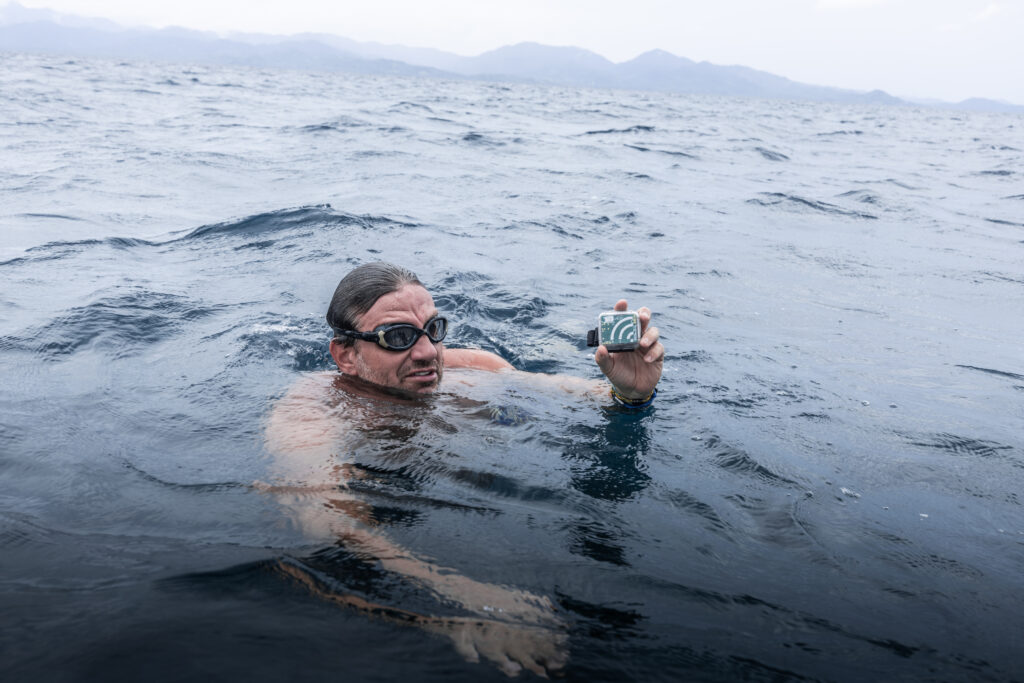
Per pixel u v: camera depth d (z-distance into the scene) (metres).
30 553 1.58
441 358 2.82
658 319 4.21
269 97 29.98
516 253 5.82
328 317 2.81
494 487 1.99
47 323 3.45
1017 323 4.60
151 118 16.97
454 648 1.33
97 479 1.96
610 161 13.07
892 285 5.45
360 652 1.30
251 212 6.94
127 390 2.69
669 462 2.23
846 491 2.11
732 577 1.62
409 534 1.71
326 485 1.93
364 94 39.00
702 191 10.05
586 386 2.91
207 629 1.34
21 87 24.27
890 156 18.89
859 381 3.26
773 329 4.14
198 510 1.79
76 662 1.24
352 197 8.00
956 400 3.06
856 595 1.58
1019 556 1.79
